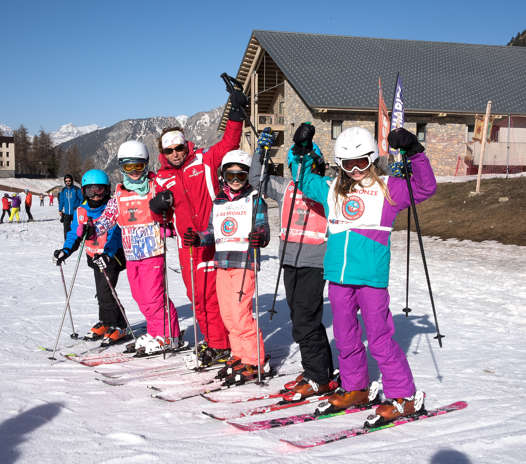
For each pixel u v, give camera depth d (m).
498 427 2.68
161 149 4.10
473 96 27.55
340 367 3.11
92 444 2.50
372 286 2.82
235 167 3.62
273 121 30.11
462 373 3.86
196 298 4.14
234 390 3.48
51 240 15.96
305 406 3.17
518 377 3.75
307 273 3.34
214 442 2.54
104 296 4.85
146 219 4.30
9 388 3.35
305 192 3.13
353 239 2.84
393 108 16.09
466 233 14.57
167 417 2.94
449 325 5.67
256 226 3.61
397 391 2.86
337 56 29.59
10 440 2.53
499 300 7.08
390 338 2.90
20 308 6.21
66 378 3.68
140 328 5.39
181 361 4.24
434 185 2.77
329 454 2.38
